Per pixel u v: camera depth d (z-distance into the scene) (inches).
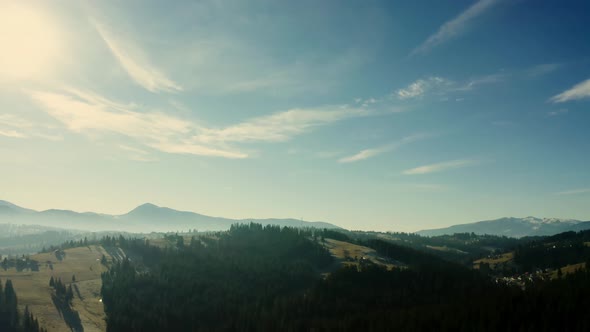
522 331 6815.9
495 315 7367.1
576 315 7249.0
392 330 7121.1
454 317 7386.8
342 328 7357.3
